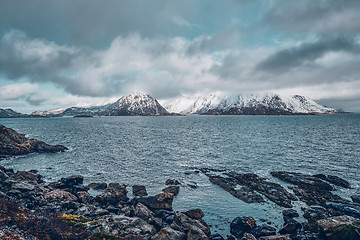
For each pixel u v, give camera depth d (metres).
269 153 60.41
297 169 45.09
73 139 92.44
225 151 64.06
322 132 112.06
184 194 33.03
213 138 93.00
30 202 23.81
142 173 43.31
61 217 19.56
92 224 19.05
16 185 27.55
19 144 63.69
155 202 27.45
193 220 23.05
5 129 65.88
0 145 59.84
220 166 48.03
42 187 29.42
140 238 18.14
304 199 30.95
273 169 45.34
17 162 52.56
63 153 62.84
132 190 34.16
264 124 184.00
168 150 66.69
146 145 76.12
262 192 33.28
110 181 38.66
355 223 20.75
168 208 27.09
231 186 35.66
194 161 52.66
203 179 39.91
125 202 29.30
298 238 20.84
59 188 32.91
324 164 48.34
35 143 66.00
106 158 56.22
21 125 196.12
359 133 105.94
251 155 58.31
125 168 46.88
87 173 43.28
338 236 19.73
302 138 89.12
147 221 23.00
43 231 15.29
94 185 35.41
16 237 13.40
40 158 56.56
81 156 58.69
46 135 107.12
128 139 92.50
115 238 17.06
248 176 40.59
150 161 52.88
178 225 22.27
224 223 24.58
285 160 52.41
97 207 26.23
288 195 31.83
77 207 24.94
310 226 23.23
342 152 60.50
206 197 31.95
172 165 49.22
